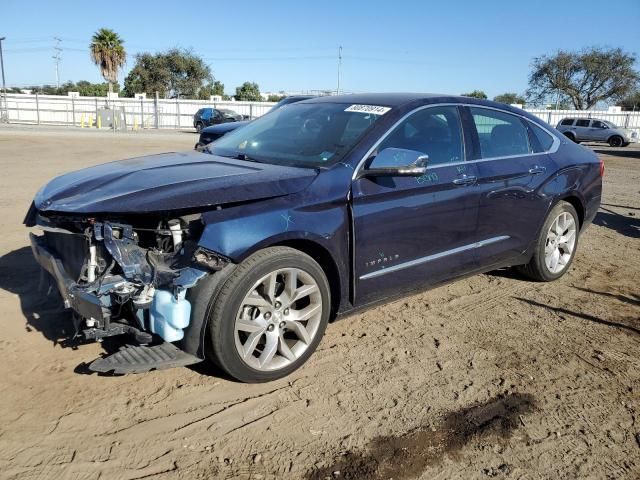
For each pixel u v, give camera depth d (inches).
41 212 124.3
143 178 130.9
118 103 1690.5
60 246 134.3
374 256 146.6
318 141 154.9
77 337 144.6
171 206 116.3
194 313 119.8
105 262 122.0
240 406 122.9
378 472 104.8
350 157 143.7
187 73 2532.0
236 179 129.0
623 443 116.9
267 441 112.0
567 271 228.4
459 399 130.1
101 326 121.4
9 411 116.7
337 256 137.9
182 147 805.2
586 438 118.0
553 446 115.0
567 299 196.1
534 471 107.3
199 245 116.0
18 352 139.7
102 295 118.1
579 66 2247.8
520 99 2573.8
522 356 152.5
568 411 127.3
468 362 147.9
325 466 105.7
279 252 126.6
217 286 120.0
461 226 167.2
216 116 1288.1
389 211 146.8
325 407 124.3
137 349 124.8
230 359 123.3
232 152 166.7
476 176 168.2
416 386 134.8
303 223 129.6
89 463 103.2
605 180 566.9
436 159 160.7
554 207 201.8
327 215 134.6
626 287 211.3
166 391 127.0
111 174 136.5
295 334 138.9
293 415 120.9
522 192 185.5
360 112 161.3
